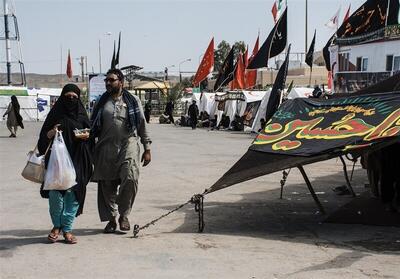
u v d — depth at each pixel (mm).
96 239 6625
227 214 8398
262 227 7543
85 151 6473
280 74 13727
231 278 5195
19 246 6258
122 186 6746
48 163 6223
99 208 6918
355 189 10750
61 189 6191
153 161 15719
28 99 46312
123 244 6398
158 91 62031
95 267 5492
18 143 21406
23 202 9180
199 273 5336
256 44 36250
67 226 6434
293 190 10703
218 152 18578
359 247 6461
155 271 5383
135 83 72688
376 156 8594
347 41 23031
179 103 60250
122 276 5219
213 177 12469
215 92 38250
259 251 6207
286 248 6363
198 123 36656
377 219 7855
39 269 5414
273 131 7832
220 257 5918
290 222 7879
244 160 7297
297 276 5273
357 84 19828
